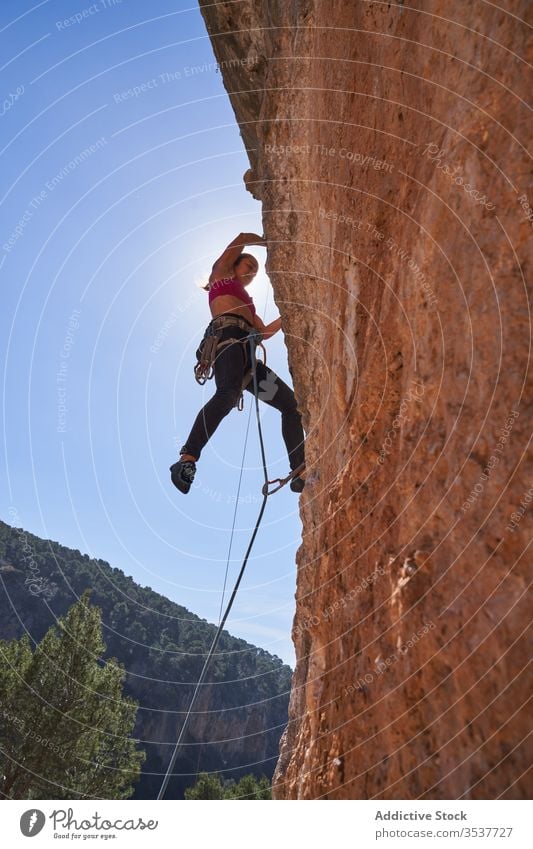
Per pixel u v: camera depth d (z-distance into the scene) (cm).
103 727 1608
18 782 1330
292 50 392
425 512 145
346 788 159
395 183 209
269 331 421
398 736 136
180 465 335
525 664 102
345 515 214
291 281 383
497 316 128
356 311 249
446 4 171
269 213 406
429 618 131
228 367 359
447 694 121
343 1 296
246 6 477
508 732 103
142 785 5394
